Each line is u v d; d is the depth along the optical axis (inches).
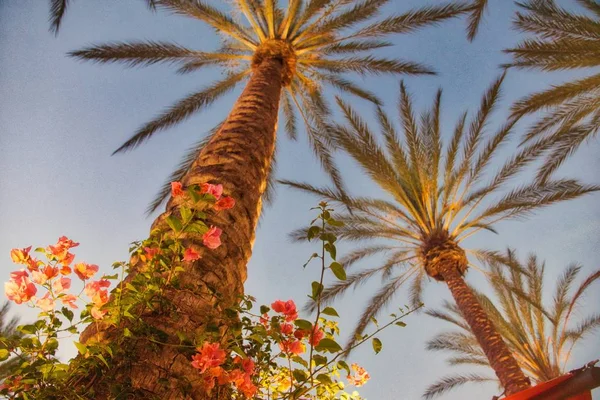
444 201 524.7
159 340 75.8
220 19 414.9
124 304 77.8
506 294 600.1
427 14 409.1
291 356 86.5
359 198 510.0
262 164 151.9
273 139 184.1
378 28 425.1
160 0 389.1
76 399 66.5
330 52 463.8
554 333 569.9
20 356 72.6
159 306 82.0
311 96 478.0
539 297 581.0
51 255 79.7
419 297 582.9
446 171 522.3
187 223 84.4
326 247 82.8
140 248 85.7
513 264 528.7
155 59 399.2
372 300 525.7
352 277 522.0
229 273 100.0
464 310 448.1
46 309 75.5
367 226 525.3
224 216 112.0
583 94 396.8
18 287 75.2
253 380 87.7
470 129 492.7
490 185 494.3
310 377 82.4
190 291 87.7
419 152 523.8
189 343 80.0
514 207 486.0
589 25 365.7
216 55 444.1
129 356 73.2
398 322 91.7
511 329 572.7
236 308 88.7
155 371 73.6
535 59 386.6
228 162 138.4
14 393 67.7
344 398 124.3
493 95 477.1
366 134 477.4
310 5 413.7
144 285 80.7
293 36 423.2
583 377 97.0
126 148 398.6
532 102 390.6
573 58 374.0
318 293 82.0
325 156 454.6
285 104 515.2
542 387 103.3
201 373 76.5
